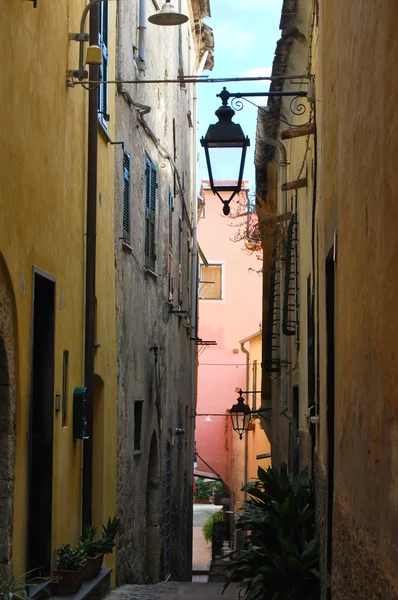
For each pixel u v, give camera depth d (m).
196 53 25.06
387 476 3.70
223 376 37.75
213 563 25.98
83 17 8.65
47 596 7.61
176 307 18.17
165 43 16.50
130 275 12.43
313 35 9.20
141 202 13.52
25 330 6.91
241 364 37.78
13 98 6.56
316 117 8.84
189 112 21.83
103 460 10.23
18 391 6.73
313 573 7.68
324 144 7.59
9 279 6.46
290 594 7.80
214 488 42.06
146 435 13.77
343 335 5.68
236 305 38.25
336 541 6.02
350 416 5.23
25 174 6.95
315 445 8.96
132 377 12.44
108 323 10.70
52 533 7.90
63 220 8.42
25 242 6.94
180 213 19.30
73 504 8.88
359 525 4.67
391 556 3.56
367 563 4.28
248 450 29.56
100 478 10.15
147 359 13.94
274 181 17.70
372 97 4.15
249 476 28.89
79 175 9.20
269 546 8.48
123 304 11.81
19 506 6.76
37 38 7.32
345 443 5.51
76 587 7.83
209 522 33.94
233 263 38.34
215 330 38.19
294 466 12.69
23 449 6.87
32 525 7.79
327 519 7.05
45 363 7.91
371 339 4.22
